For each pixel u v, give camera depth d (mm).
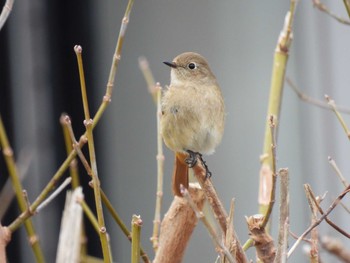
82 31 13266
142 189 13266
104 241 5062
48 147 13211
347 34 12008
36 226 12656
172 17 13234
